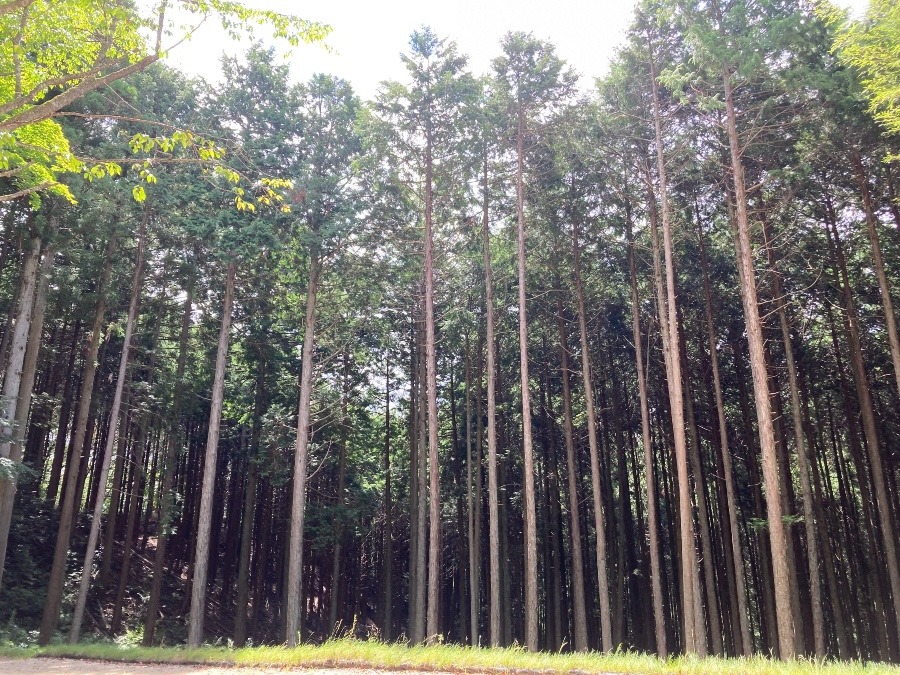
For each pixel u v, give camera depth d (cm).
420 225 2322
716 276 2395
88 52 898
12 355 1756
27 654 1338
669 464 2903
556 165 2169
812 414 2844
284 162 2077
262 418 2481
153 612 2158
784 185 1891
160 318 2403
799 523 2625
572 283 2408
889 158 1316
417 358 2973
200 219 1944
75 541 2750
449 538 3522
